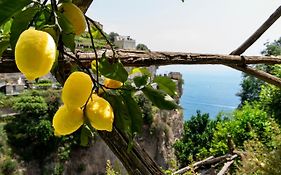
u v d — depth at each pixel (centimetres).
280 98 671
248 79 2253
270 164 311
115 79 64
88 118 55
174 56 115
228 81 18750
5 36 63
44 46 42
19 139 1446
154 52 105
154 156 1784
